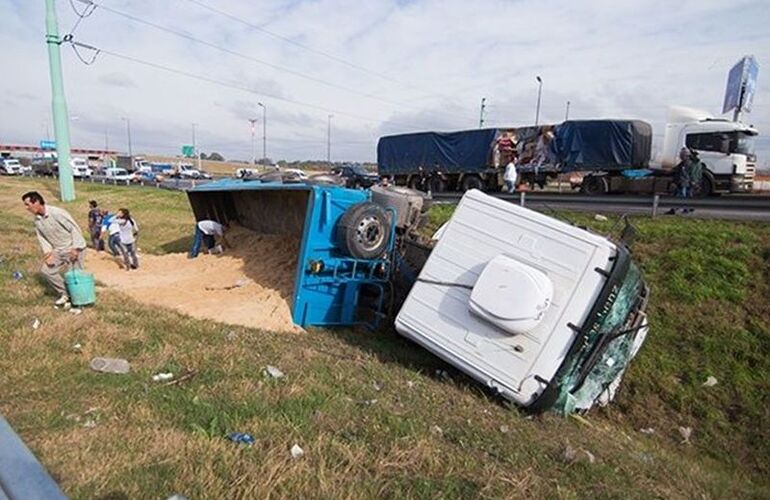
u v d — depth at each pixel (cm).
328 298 757
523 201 1208
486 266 561
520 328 527
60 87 2648
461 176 2250
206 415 367
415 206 871
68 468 277
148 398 387
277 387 438
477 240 600
